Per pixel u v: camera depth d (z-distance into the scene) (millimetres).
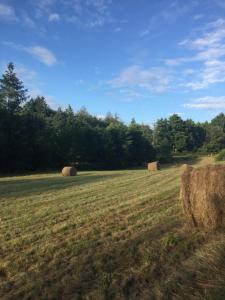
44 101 91438
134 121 111750
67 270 7070
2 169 50531
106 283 6312
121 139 73750
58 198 16953
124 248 8297
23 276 6879
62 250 8336
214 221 9641
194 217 10016
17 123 52844
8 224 11391
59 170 54938
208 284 5566
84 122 73812
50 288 6285
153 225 10531
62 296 5977
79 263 7418
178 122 120000
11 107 57094
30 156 53375
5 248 8727
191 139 120062
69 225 10875
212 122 134625
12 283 6629
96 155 67312
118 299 5723
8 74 58344
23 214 13023
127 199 15938
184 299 5336
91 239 9203
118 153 72625
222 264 6191
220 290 5281
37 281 6598
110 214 12469
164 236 9203
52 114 88438
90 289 6168
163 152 92250
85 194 18250
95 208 13812
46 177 32500
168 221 10969
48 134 58500
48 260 7734
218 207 9602
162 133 119750
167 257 7520
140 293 5891
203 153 113812
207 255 6754
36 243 9039
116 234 9609
